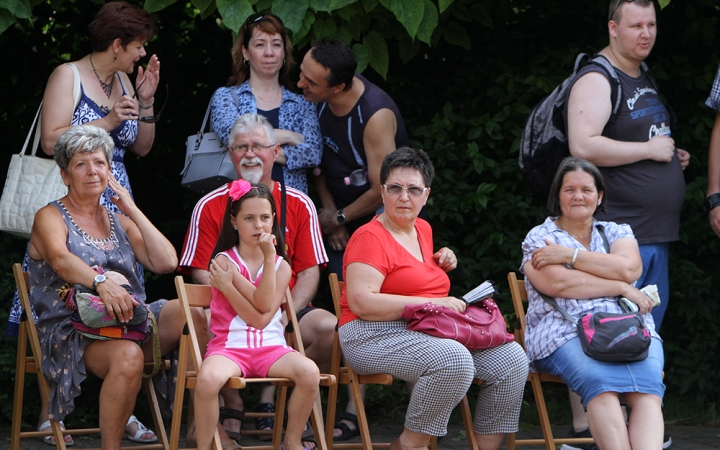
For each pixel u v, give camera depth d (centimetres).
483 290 1006
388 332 970
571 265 1027
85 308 899
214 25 1518
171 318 995
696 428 1367
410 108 1479
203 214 1077
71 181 959
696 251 1476
